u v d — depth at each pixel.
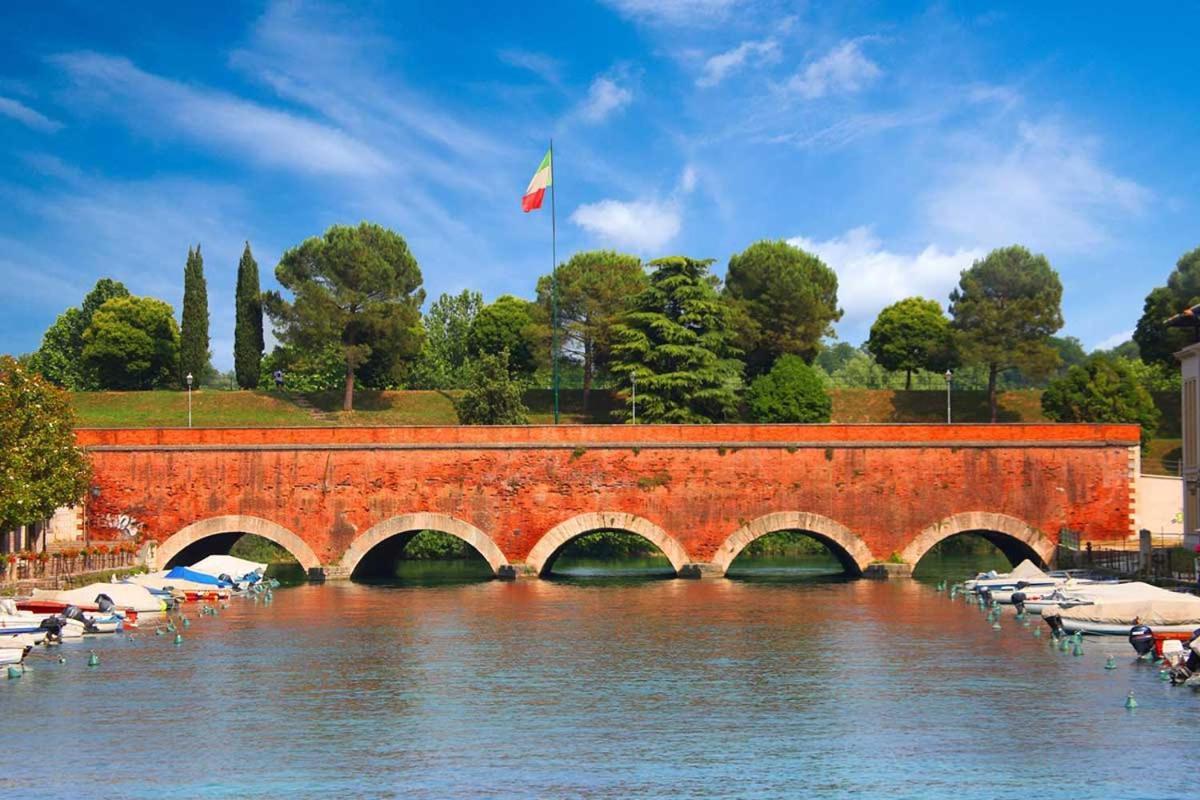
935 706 29.94
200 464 61.00
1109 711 29.19
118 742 26.77
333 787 23.38
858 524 60.81
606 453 61.00
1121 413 85.38
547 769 24.53
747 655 37.50
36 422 52.03
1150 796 22.56
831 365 195.25
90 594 44.94
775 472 60.78
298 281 92.38
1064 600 43.31
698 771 24.33
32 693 32.16
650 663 36.22
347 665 36.19
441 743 26.62
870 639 40.56
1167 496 65.88
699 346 85.38
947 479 60.75
